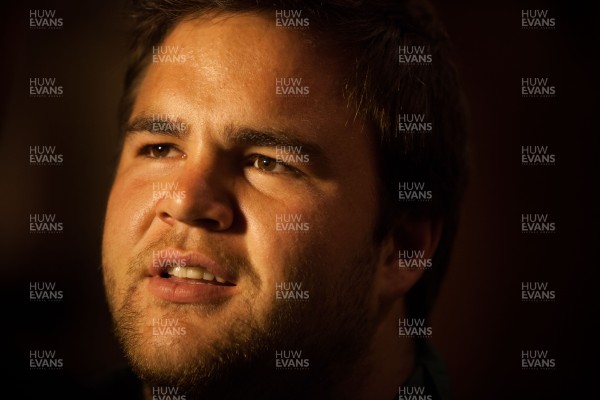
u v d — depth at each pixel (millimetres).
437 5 1695
